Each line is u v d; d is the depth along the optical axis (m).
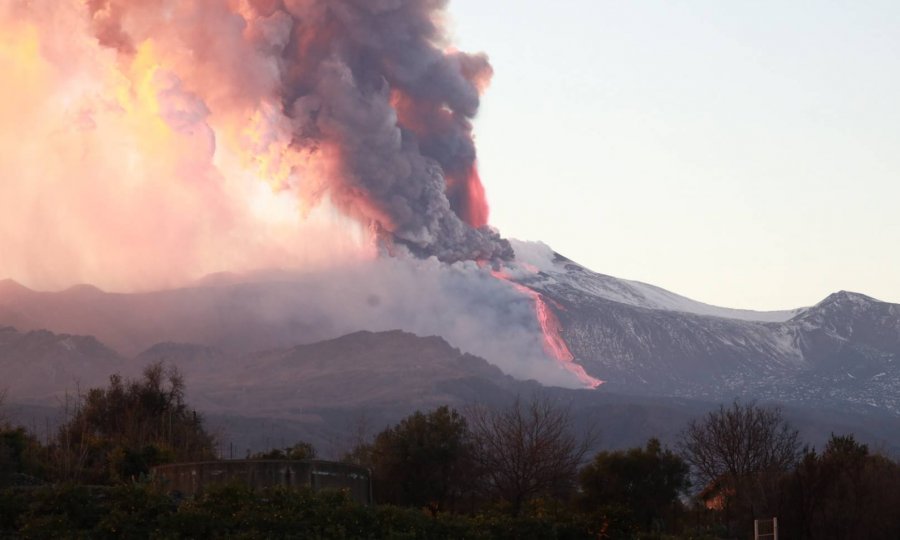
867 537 60.72
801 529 60.50
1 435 59.53
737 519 65.06
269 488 45.41
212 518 41.59
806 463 62.44
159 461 61.03
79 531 40.62
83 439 69.38
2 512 41.84
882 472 65.62
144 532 41.03
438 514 49.28
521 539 48.22
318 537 41.91
